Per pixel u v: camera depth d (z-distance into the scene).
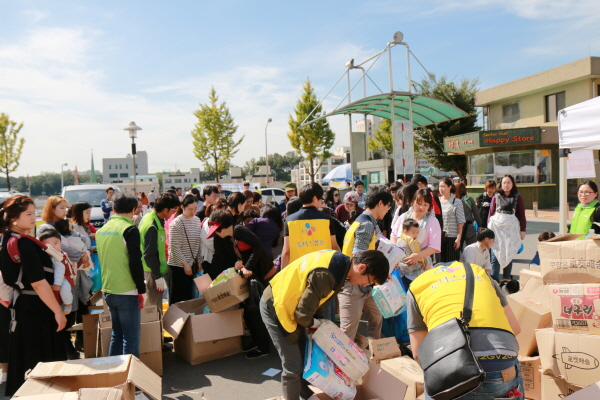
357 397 3.09
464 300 2.18
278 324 2.91
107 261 3.61
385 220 6.03
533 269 3.99
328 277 2.67
